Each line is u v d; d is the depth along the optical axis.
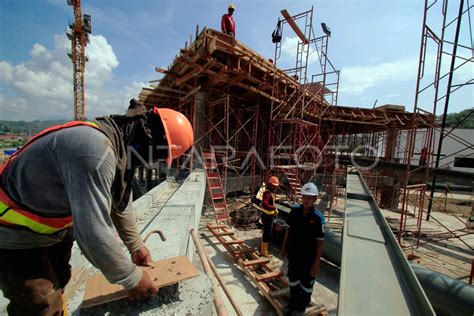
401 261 2.30
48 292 1.05
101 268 0.91
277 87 9.09
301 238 3.45
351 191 5.07
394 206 13.01
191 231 3.05
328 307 3.93
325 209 10.62
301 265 3.41
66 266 1.28
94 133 0.93
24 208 0.94
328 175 14.00
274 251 5.77
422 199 6.87
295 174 9.52
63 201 0.97
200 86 8.18
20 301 1.01
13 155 0.98
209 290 1.43
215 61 6.47
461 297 3.40
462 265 5.95
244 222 7.35
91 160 0.86
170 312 1.22
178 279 1.30
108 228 0.91
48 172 0.90
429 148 8.03
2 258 0.98
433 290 3.62
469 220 8.09
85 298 1.15
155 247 2.43
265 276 4.12
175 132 1.23
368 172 12.52
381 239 2.88
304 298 3.42
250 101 11.02
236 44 6.70
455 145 27.70
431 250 6.84
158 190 5.87
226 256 5.26
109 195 0.95
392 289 1.97
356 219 3.51
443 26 5.77
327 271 5.11
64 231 1.14
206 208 8.34
